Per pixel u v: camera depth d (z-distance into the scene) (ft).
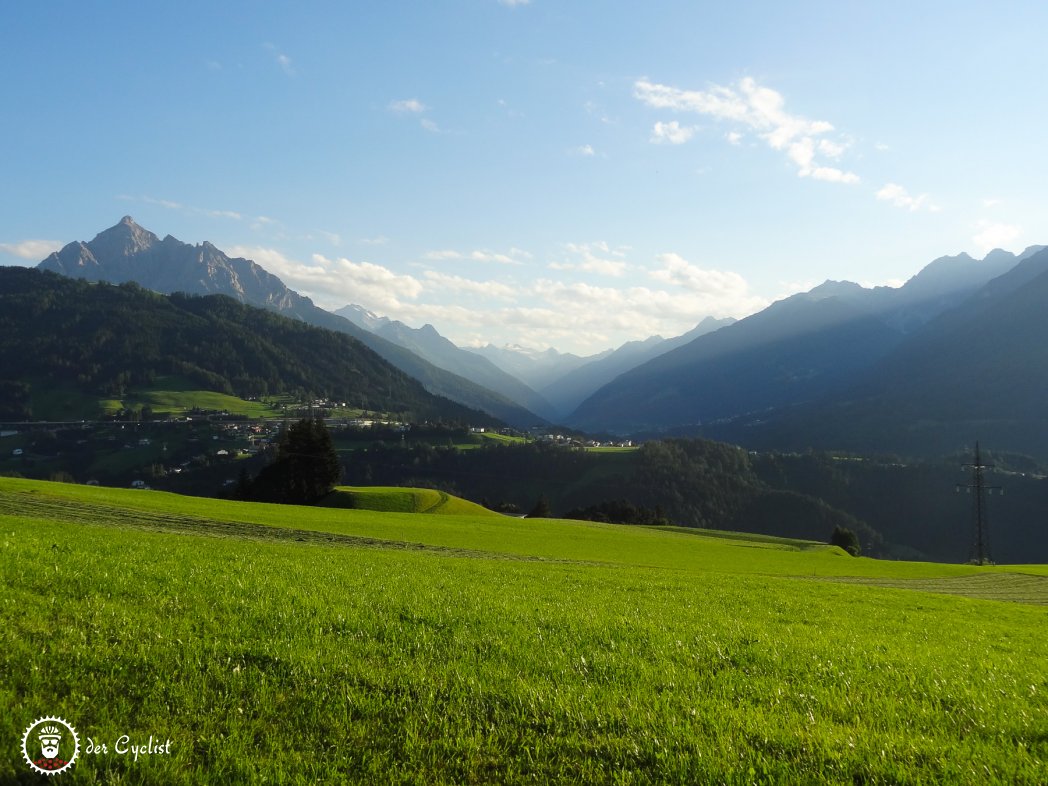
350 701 24.61
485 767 21.06
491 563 110.83
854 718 26.55
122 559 51.03
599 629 41.45
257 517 190.90
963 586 192.44
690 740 23.08
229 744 21.03
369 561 87.04
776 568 212.84
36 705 22.17
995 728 26.23
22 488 184.75
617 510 528.63
